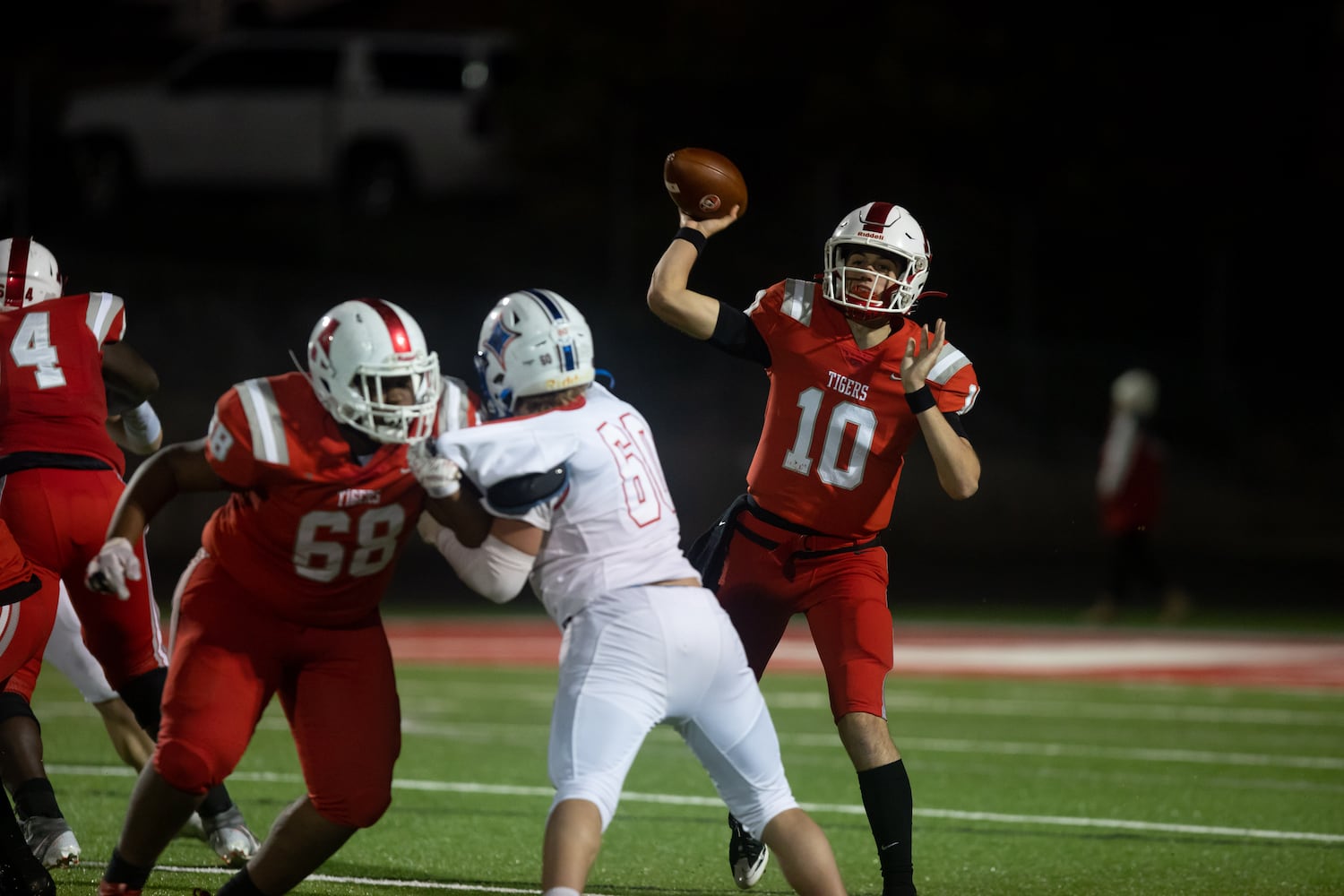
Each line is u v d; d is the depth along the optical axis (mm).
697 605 14766
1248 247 99750
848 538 18203
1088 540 84812
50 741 28922
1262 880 19922
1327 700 38281
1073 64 100062
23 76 74375
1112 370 90750
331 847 15391
